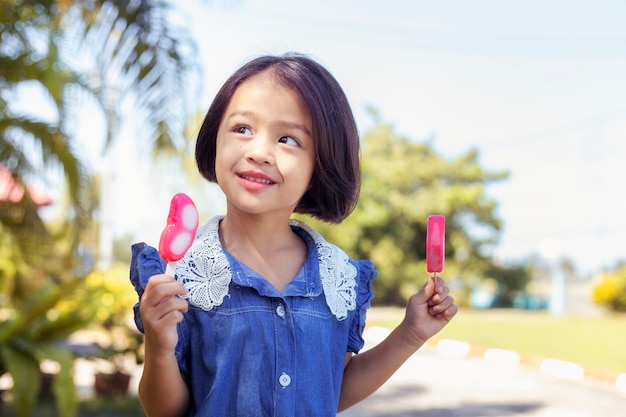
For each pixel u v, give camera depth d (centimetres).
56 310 565
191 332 136
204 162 153
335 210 155
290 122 138
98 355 671
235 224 146
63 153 451
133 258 139
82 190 468
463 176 2122
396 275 2044
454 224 2147
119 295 718
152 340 122
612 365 984
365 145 2131
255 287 137
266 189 136
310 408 138
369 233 2022
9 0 443
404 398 752
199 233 146
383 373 156
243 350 135
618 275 2052
